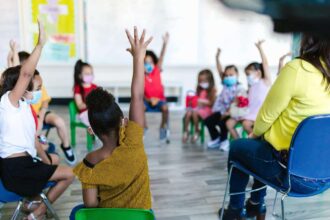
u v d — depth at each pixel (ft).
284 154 4.69
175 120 14.43
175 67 16.08
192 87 16.53
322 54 3.99
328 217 6.47
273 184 4.85
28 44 14.90
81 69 9.99
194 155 10.00
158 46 15.60
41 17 14.73
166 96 16.75
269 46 15.93
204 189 7.66
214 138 10.77
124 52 15.60
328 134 4.26
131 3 14.99
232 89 10.38
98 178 3.44
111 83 15.55
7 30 14.62
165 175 8.46
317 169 4.53
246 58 16.35
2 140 4.99
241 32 15.93
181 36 15.66
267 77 9.36
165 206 6.82
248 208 6.32
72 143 10.58
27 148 5.16
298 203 7.09
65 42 15.15
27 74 4.62
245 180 5.88
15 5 14.43
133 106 3.90
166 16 15.33
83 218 3.29
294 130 4.53
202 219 6.31
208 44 15.97
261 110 4.75
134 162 3.51
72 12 14.85
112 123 3.44
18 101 5.02
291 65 4.25
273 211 6.68
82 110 10.05
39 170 5.24
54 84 15.71
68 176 5.51
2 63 14.70
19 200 5.35
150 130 12.66
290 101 4.47
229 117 9.90
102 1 14.84
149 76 11.51
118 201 3.61
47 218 6.27
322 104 4.32
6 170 4.97
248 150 5.15
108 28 15.20
